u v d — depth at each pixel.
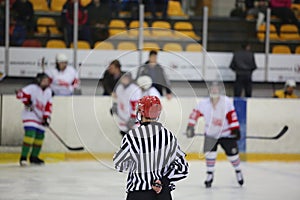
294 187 18.64
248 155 24.67
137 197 9.23
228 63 26.92
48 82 22.16
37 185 18.09
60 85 24.03
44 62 26.05
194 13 29.12
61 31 27.22
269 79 27.67
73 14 26.34
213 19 28.89
